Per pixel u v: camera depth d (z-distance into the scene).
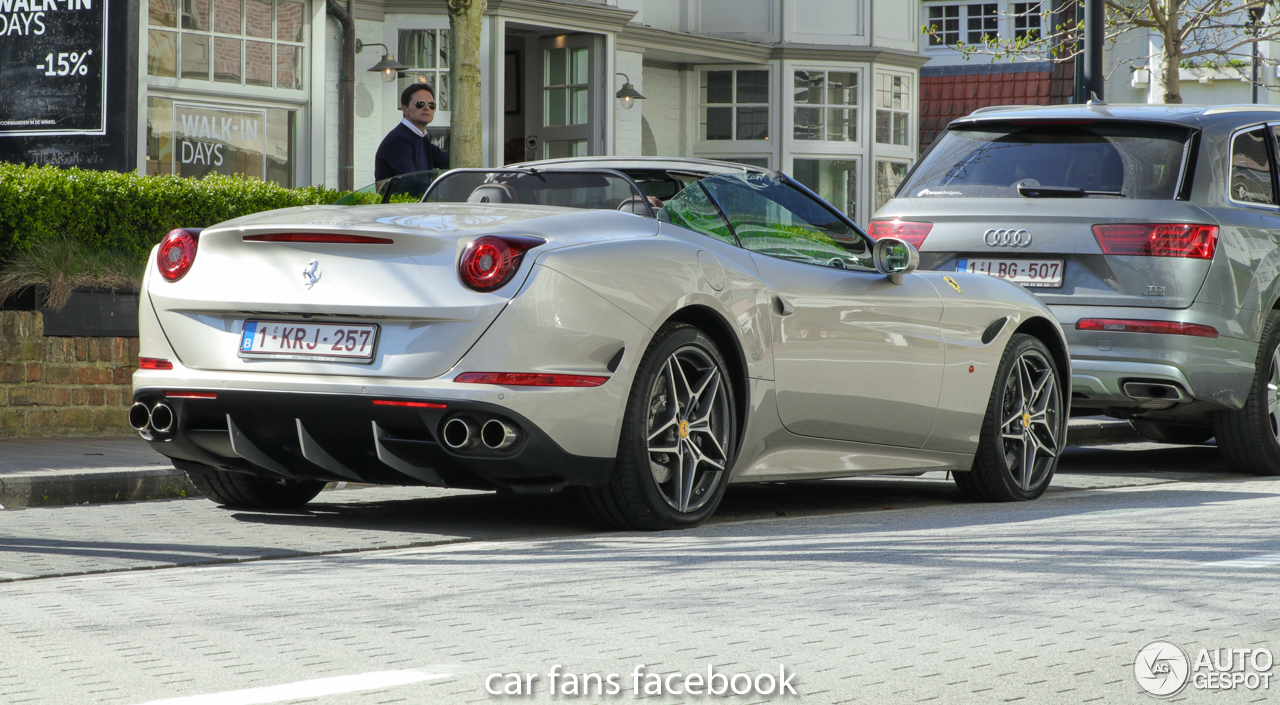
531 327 15.21
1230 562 14.66
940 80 84.25
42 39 38.94
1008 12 83.88
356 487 21.23
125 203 28.81
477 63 33.88
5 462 21.41
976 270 24.05
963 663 10.38
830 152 69.94
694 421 16.80
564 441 15.50
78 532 16.42
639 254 16.09
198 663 10.12
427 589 12.95
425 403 15.13
